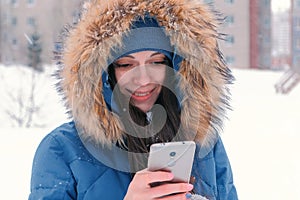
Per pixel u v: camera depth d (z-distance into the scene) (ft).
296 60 140.87
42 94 45.62
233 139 25.04
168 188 3.92
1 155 21.36
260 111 39.88
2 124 35.70
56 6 115.65
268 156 20.75
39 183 4.75
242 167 18.81
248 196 15.15
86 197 4.73
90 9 4.87
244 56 121.39
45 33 110.93
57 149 4.86
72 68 4.85
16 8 132.46
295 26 142.31
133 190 3.97
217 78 5.20
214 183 5.39
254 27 122.42
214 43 5.17
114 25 4.74
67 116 5.04
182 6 4.98
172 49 4.99
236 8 120.78
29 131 28.84
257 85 70.03
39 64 59.72
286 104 46.78
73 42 4.87
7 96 44.68
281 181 16.62
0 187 16.29
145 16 4.99
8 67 62.64
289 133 27.25
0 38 130.82
